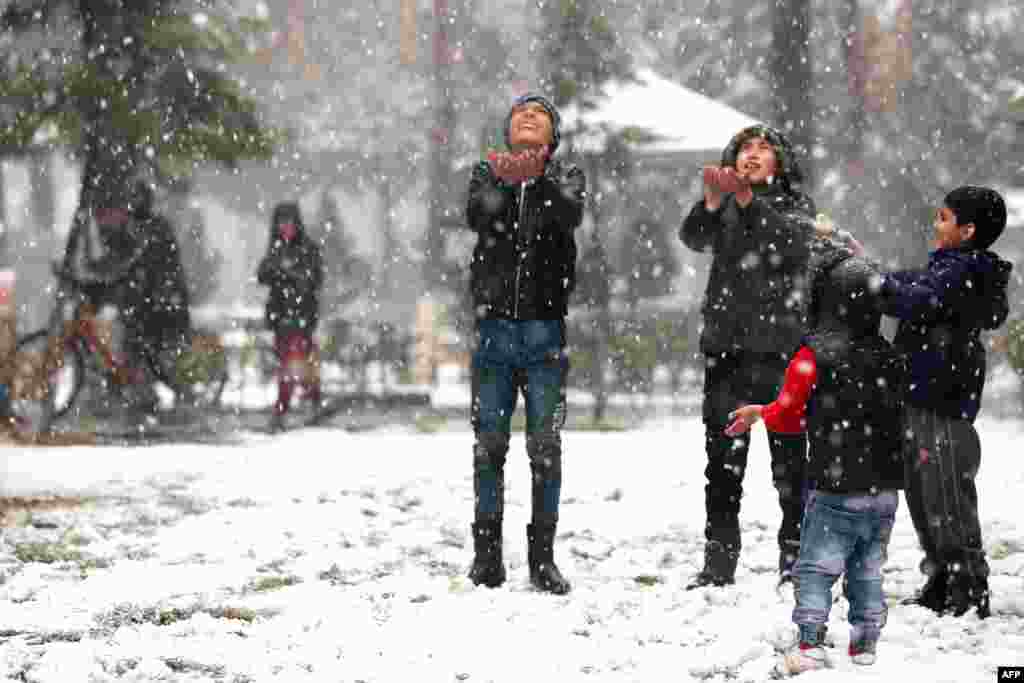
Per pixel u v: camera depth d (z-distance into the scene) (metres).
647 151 23.83
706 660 6.94
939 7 50.94
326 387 28.81
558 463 8.89
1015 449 16.59
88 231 20.86
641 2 52.00
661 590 8.80
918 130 48.81
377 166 50.09
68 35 21.66
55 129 21.89
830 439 6.96
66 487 13.63
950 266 7.88
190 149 21.30
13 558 9.96
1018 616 7.95
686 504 12.51
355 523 11.47
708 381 9.09
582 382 27.52
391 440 18.33
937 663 6.86
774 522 11.47
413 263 50.97
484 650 7.25
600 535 10.93
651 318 29.25
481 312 9.04
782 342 8.80
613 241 35.91
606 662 7.00
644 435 19.17
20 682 6.75
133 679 6.75
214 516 11.83
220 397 24.75
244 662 7.05
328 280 43.22
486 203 8.98
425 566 9.70
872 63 50.81
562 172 9.05
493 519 9.01
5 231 51.25
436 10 48.31
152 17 21.41
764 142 9.12
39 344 20.97
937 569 8.15
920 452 7.99
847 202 46.09
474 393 9.12
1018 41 50.94
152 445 18.14
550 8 24.09
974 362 7.97
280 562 9.91
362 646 7.36
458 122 50.81
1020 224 38.81
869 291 7.04
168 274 21.33
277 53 52.69
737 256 8.99
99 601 8.51
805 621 6.92
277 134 22.81
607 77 24.14
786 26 31.84
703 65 51.56
